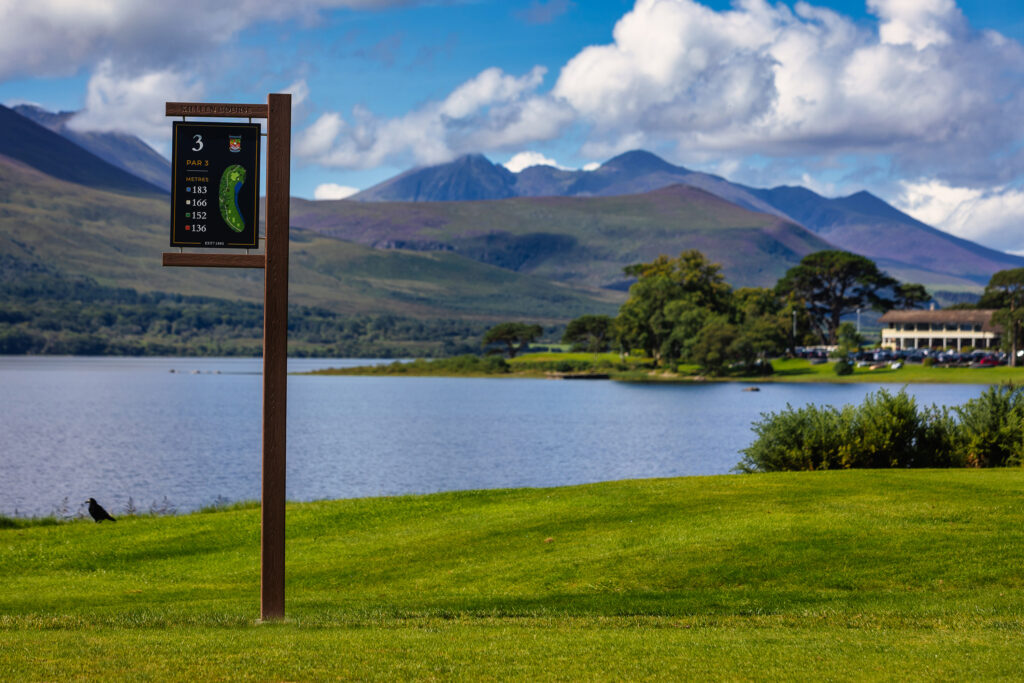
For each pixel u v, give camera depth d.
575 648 12.70
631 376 197.00
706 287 193.38
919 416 29.59
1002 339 172.50
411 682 10.90
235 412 125.75
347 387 197.38
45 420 111.12
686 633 13.95
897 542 18.72
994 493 22.19
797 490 23.47
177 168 15.02
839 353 179.25
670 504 23.14
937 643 12.98
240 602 17.61
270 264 15.14
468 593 18.03
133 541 23.95
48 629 14.75
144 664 11.55
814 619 14.94
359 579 19.73
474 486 56.59
